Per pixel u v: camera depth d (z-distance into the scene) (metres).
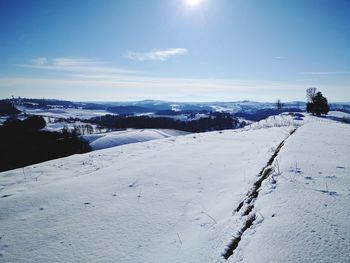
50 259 4.39
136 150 16.03
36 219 5.90
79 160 13.58
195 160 10.99
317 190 5.24
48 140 39.31
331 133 15.02
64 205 6.59
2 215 6.16
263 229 3.95
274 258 3.22
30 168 11.95
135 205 6.46
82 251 4.57
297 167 6.93
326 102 79.19
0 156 33.41
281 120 53.75
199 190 7.39
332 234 3.58
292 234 3.67
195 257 4.02
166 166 10.02
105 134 74.62
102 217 5.86
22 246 4.84
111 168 10.32
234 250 3.79
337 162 7.49
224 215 5.40
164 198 6.86
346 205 4.48
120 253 4.45
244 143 15.36
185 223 5.44
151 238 4.89
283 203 4.72
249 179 7.39
